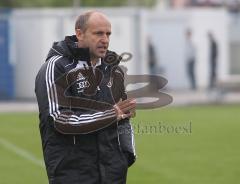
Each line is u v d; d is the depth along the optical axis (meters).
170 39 85.50
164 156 38.09
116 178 14.87
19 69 75.75
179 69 85.38
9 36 74.00
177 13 85.69
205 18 87.12
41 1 111.00
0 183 30.64
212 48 77.38
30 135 47.31
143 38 76.00
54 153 14.52
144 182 30.58
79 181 14.53
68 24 73.62
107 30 14.53
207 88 83.19
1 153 39.53
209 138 45.41
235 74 95.25
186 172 33.16
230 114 61.38
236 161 36.22
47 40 74.50
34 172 33.53
